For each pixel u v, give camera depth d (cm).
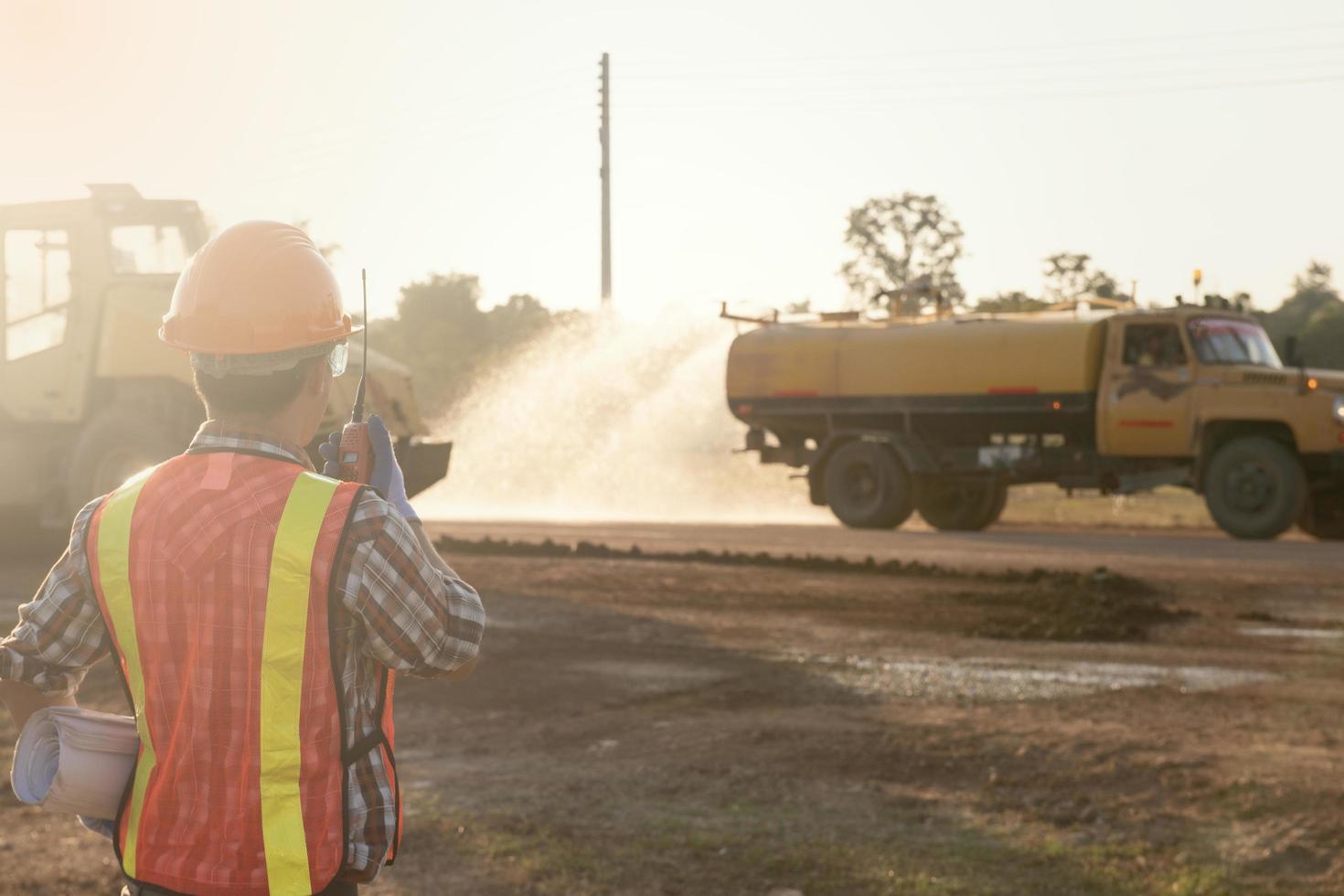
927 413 1777
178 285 193
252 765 175
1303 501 1530
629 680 748
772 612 961
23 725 194
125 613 181
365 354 207
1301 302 6725
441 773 575
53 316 1243
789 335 1889
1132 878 438
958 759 577
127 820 185
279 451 188
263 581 176
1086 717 647
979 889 431
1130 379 1639
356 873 181
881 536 1567
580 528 1700
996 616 927
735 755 591
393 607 181
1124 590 1032
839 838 479
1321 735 605
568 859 459
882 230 6950
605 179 3766
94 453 1216
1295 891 427
